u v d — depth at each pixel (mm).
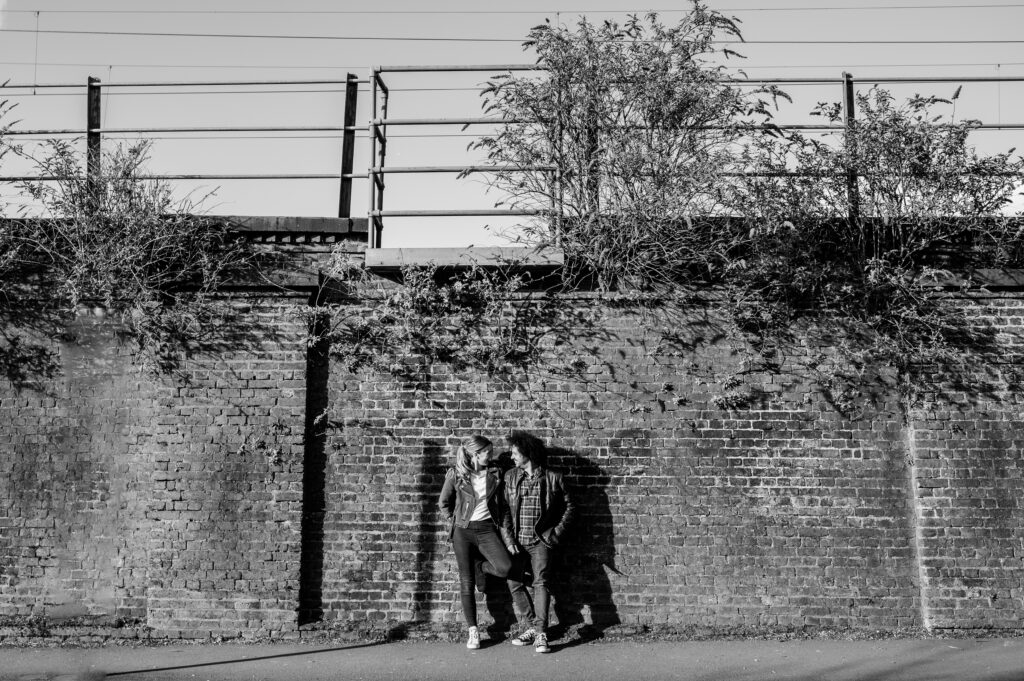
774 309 8125
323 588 7977
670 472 8008
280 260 8367
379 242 8516
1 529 8172
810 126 8188
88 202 8383
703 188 7992
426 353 8266
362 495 8094
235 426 8117
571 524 7578
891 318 8062
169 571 7941
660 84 8062
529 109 8258
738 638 7672
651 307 8234
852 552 7836
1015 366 8000
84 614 7984
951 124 7980
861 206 8000
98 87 8844
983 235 8102
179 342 8273
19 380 8391
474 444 7605
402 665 7051
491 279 8312
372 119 8438
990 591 7684
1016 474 7844
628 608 7848
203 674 6875
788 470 7965
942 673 6613
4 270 8453
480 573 7891
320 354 8320
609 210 8125
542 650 7312
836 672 6688
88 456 8242
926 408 7949
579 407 8133
